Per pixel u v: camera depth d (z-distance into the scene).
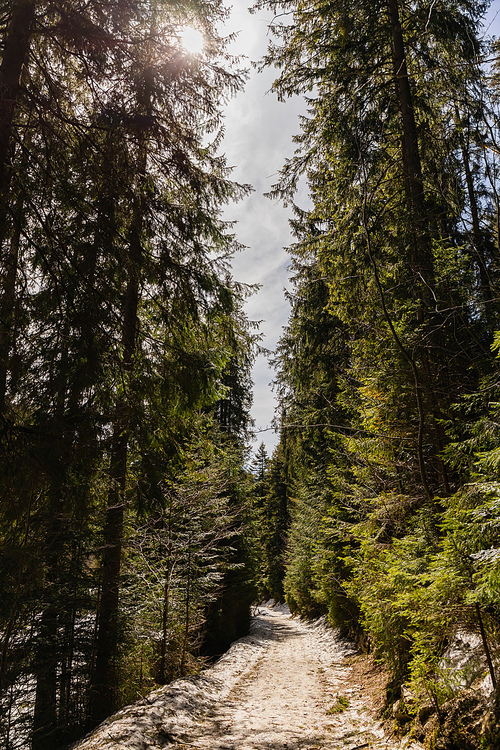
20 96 5.32
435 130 7.07
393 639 5.20
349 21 7.12
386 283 6.27
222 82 6.45
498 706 3.28
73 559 7.03
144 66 5.66
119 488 6.42
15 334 4.88
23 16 5.16
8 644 5.77
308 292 11.79
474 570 3.48
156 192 6.53
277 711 6.28
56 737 6.29
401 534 6.32
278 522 34.97
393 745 4.21
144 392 6.26
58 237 5.44
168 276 6.48
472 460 4.40
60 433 4.78
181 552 9.86
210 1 6.02
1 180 4.89
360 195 7.03
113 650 7.11
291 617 26.08
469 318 5.27
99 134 6.00
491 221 4.70
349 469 7.88
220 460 11.70
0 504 4.64
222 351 7.30
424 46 7.51
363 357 6.91
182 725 5.38
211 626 15.25
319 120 8.14
